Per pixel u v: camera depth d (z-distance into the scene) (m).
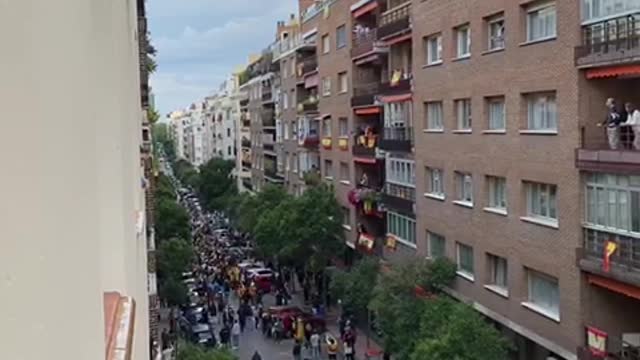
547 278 22.70
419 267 27.53
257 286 50.84
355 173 45.28
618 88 20.20
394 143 35.94
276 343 39.12
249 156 95.69
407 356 24.39
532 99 23.08
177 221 43.72
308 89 62.12
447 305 23.20
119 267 4.45
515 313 24.20
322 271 47.34
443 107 29.72
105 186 4.43
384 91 37.44
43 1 1.58
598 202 19.62
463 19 27.34
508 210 24.47
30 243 1.50
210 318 44.09
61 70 1.69
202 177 97.25
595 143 20.06
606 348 19.19
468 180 28.23
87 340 1.91
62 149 1.67
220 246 71.25
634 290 18.28
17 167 1.47
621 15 18.33
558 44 20.97
